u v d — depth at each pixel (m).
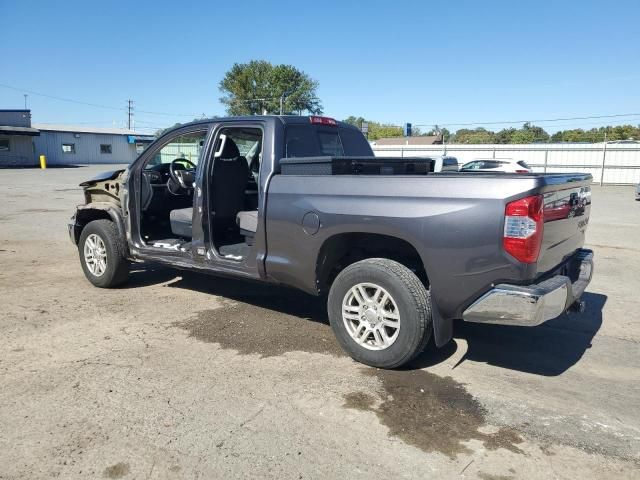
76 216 6.48
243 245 5.38
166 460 2.89
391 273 3.90
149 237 6.23
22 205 15.71
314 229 4.23
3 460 2.87
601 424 3.33
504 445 3.09
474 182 3.60
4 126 44.91
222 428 3.22
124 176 5.96
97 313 5.37
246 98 71.50
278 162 4.65
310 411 3.44
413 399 3.63
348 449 3.02
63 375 3.91
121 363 4.14
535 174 3.61
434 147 34.22
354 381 3.89
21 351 4.36
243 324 5.11
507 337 4.88
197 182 5.17
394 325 3.97
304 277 4.39
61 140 52.31
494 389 3.80
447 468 2.86
